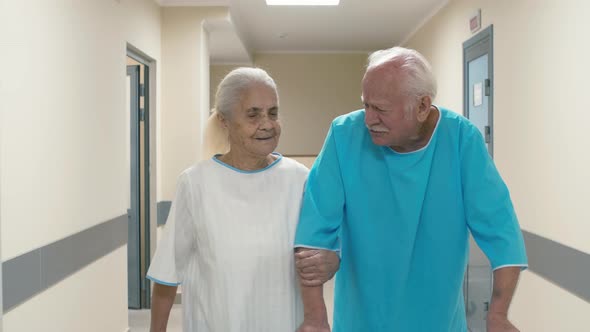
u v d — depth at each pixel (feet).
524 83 9.86
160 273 4.07
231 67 25.66
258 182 4.03
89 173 9.04
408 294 4.22
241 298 3.84
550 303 8.78
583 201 7.61
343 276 4.48
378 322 4.25
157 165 14.37
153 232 14.10
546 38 8.87
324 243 3.86
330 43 23.81
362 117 4.21
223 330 3.85
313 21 19.24
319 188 4.04
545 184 8.95
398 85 3.57
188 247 4.17
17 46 6.56
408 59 3.66
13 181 6.44
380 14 18.16
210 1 14.97
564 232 8.25
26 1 6.80
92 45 9.23
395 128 3.67
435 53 17.40
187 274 4.21
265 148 3.86
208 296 3.95
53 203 7.58
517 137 10.23
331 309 13.52
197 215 4.03
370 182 4.11
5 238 6.24
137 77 14.11
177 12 15.01
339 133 4.19
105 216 9.88
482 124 12.55
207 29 16.44
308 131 26.05
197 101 14.96
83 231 8.75
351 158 4.14
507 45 10.74
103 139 9.79
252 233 3.91
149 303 14.05
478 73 12.85
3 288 6.18
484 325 11.39
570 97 8.01
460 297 4.51
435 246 4.12
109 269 10.14
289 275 3.96
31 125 6.91
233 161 4.12
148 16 13.48
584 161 7.57
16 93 6.52
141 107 14.21
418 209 4.04
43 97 7.27
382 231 4.14
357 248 4.23
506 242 3.92
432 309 4.23
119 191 10.75
